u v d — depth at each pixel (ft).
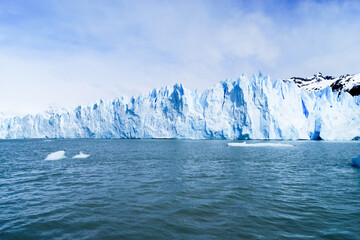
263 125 143.74
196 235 14.97
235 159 55.83
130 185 28.71
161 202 21.72
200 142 134.31
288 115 149.59
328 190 26.21
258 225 16.47
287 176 34.40
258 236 14.79
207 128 154.10
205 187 27.48
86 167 44.14
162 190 26.12
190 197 23.29
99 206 20.72
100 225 16.61
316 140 150.41
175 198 22.97
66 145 121.19
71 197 23.67
